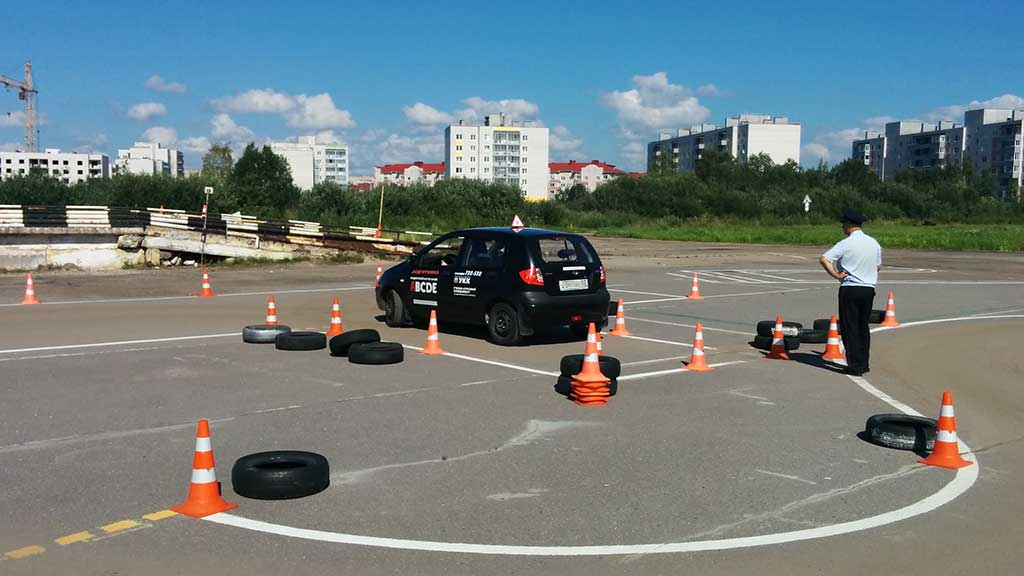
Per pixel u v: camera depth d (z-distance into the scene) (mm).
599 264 13172
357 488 5980
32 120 154125
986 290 22625
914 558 4840
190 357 11195
